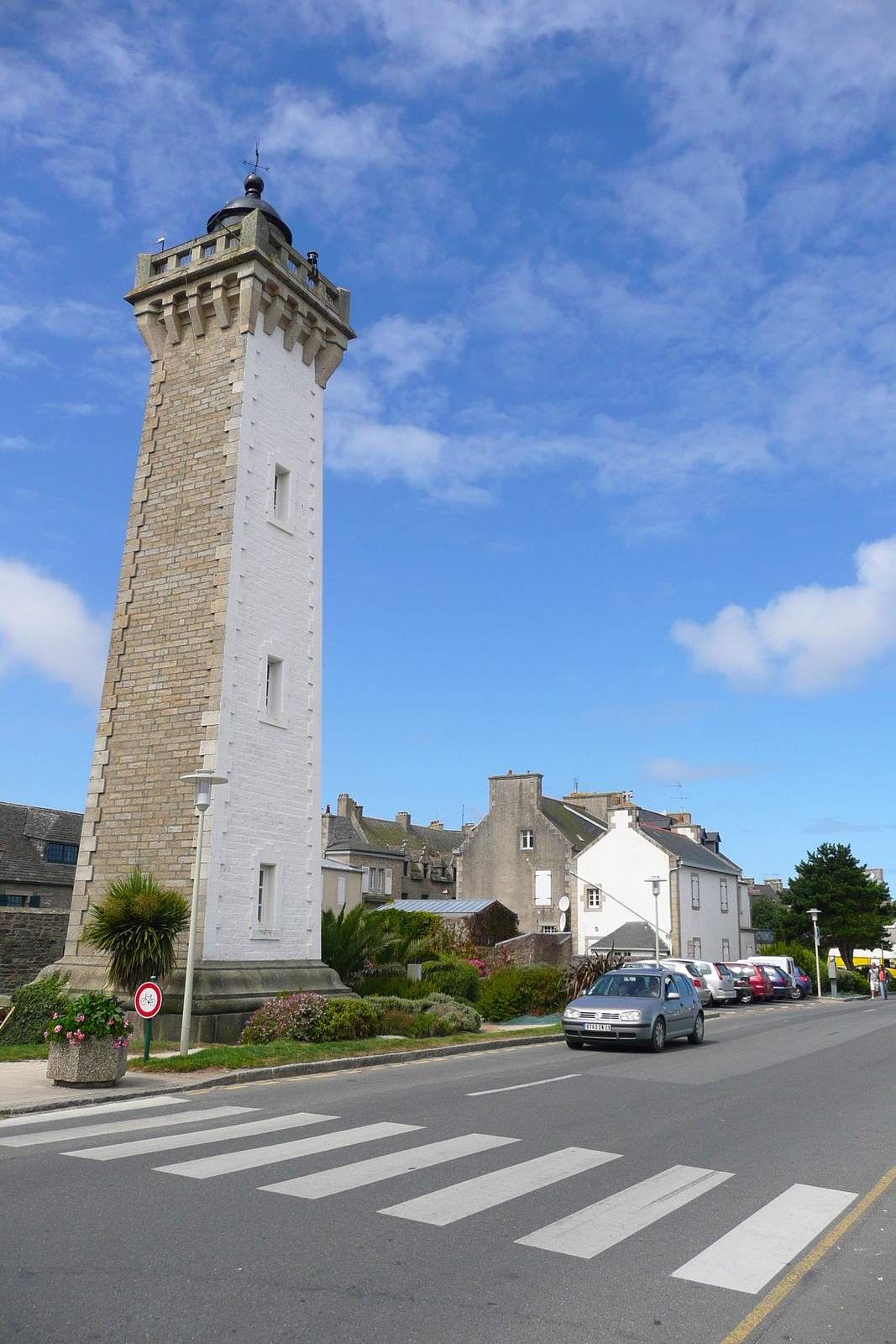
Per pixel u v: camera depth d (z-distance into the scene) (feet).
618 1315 16.20
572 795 205.16
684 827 202.90
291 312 74.13
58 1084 38.32
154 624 67.56
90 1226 20.06
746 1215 22.27
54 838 133.90
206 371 71.61
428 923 118.42
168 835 62.13
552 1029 68.13
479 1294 16.89
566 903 150.30
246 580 66.80
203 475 69.10
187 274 72.74
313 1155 26.61
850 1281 18.30
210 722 62.64
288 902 65.92
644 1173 25.72
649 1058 54.85
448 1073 46.21
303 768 69.21
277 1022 53.16
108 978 57.72
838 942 218.38
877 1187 25.25
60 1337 14.71
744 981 126.93
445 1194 22.93
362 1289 16.90
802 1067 51.34
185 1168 25.00
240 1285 16.94
